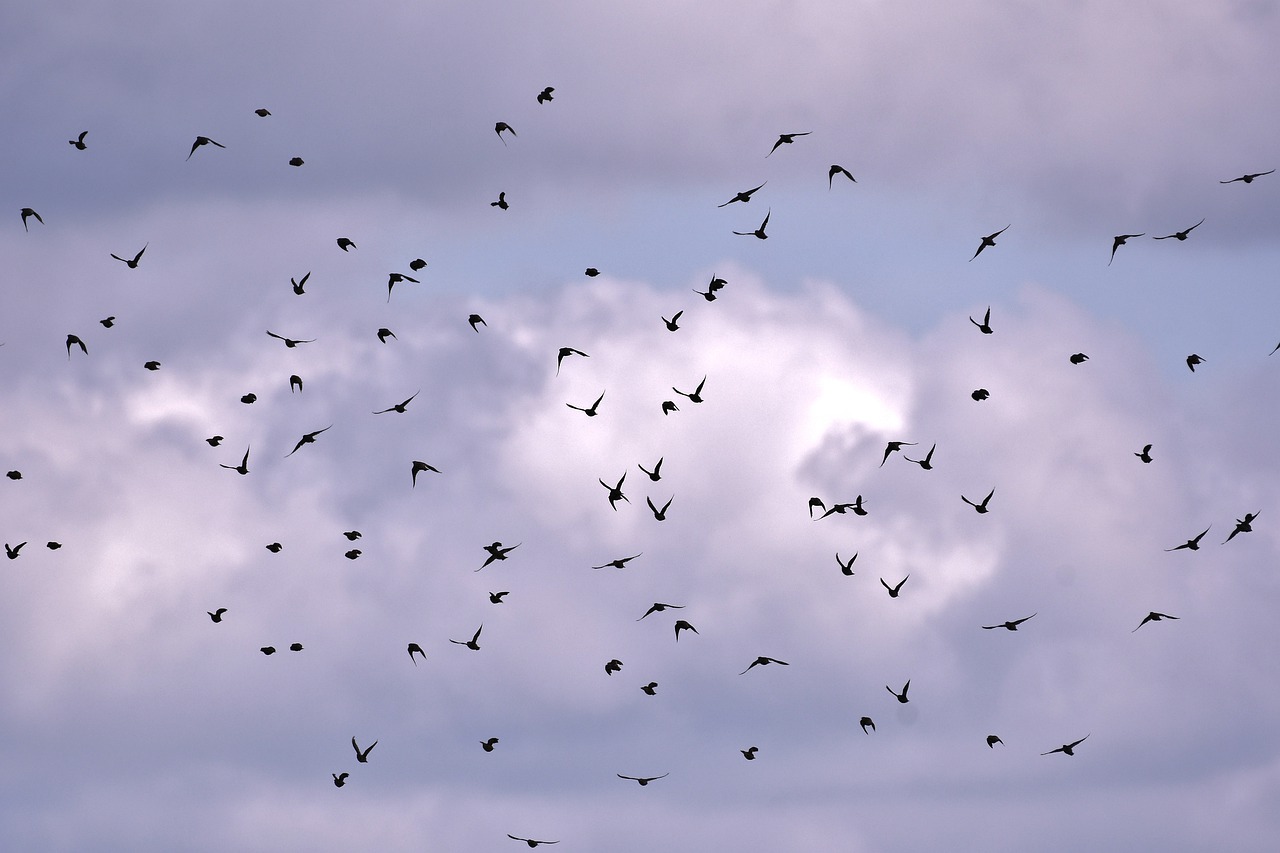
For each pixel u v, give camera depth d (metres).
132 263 100.62
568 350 100.38
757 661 97.31
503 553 102.81
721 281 96.44
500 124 101.38
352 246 99.06
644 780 103.31
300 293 97.75
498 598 102.44
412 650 100.25
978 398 89.69
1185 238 98.25
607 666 101.19
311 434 101.00
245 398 98.38
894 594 91.44
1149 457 95.12
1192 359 99.19
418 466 97.12
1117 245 98.25
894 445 88.38
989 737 96.94
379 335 101.19
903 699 95.31
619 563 100.25
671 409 93.12
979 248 92.06
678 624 93.19
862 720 94.62
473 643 100.94
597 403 96.88
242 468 102.25
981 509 92.12
